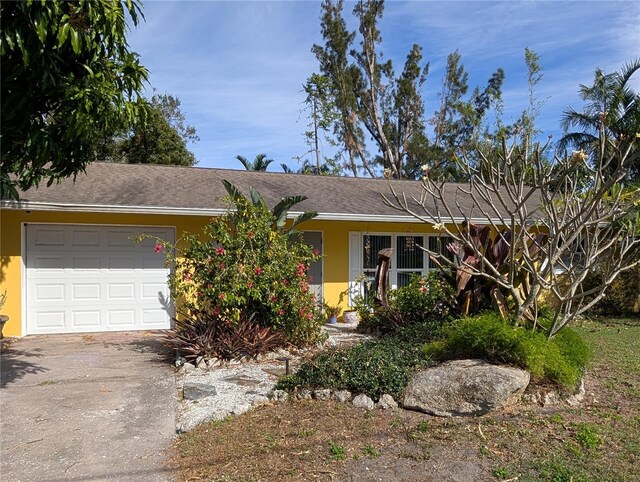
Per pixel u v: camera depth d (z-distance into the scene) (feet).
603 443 14.99
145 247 36.17
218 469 13.57
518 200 18.52
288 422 16.83
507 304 22.75
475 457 14.16
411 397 17.92
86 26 13.92
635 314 42.73
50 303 34.35
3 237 33.09
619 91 49.06
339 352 21.45
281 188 42.75
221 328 26.21
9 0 12.46
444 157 101.86
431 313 31.12
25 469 13.70
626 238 19.89
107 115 14.66
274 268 27.22
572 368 19.24
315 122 101.09
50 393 20.52
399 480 12.89
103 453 14.73
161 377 23.06
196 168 45.50
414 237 42.83
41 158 14.53
